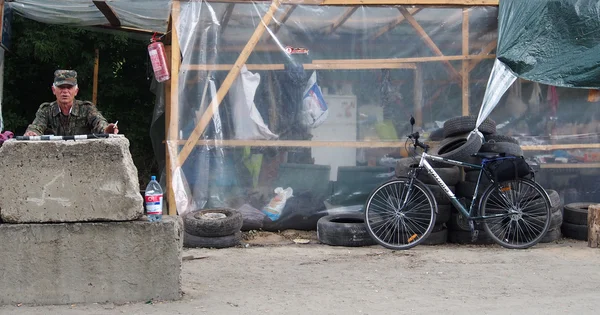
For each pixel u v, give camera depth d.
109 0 8.51
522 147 8.94
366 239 8.12
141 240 5.36
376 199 7.91
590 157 8.98
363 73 8.95
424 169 8.14
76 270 5.30
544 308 5.31
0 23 8.89
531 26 8.68
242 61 8.73
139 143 12.13
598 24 8.45
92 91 11.80
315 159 8.84
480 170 7.95
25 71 11.51
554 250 7.83
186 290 5.87
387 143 8.90
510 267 6.88
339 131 8.88
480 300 5.57
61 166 5.28
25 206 5.26
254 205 8.77
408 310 5.25
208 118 8.65
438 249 7.99
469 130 8.41
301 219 8.80
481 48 8.98
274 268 6.91
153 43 8.66
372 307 5.34
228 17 8.73
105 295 5.33
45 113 6.22
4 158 5.24
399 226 7.86
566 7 8.58
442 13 8.98
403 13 8.94
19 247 5.25
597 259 7.29
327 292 5.86
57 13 9.22
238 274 6.62
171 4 8.59
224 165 8.71
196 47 8.69
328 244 8.21
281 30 8.84
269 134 8.78
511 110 8.98
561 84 8.46
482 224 8.17
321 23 8.91
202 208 8.62
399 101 8.95
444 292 5.86
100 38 11.33
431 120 8.96
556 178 8.96
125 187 5.33
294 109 8.84
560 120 8.98
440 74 8.98
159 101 9.69
